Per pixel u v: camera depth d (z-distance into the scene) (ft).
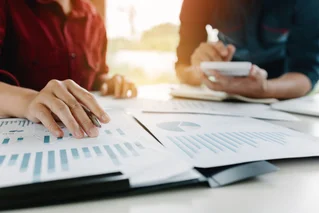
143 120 1.64
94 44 3.64
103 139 1.19
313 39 3.45
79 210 0.69
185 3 4.02
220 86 2.65
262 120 1.83
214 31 4.37
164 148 1.07
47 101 1.36
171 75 4.70
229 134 1.37
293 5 3.56
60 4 3.29
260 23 3.92
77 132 1.21
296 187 0.86
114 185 0.75
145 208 0.71
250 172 0.91
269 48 4.01
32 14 3.11
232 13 4.08
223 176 0.89
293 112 2.20
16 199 0.68
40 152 0.99
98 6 4.26
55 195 0.70
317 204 0.75
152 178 0.80
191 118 1.75
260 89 2.65
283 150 1.12
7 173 0.77
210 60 3.07
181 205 0.73
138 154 0.97
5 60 3.03
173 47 4.84
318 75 3.23
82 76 3.43
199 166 0.92
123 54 5.74
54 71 3.24
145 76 5.03
